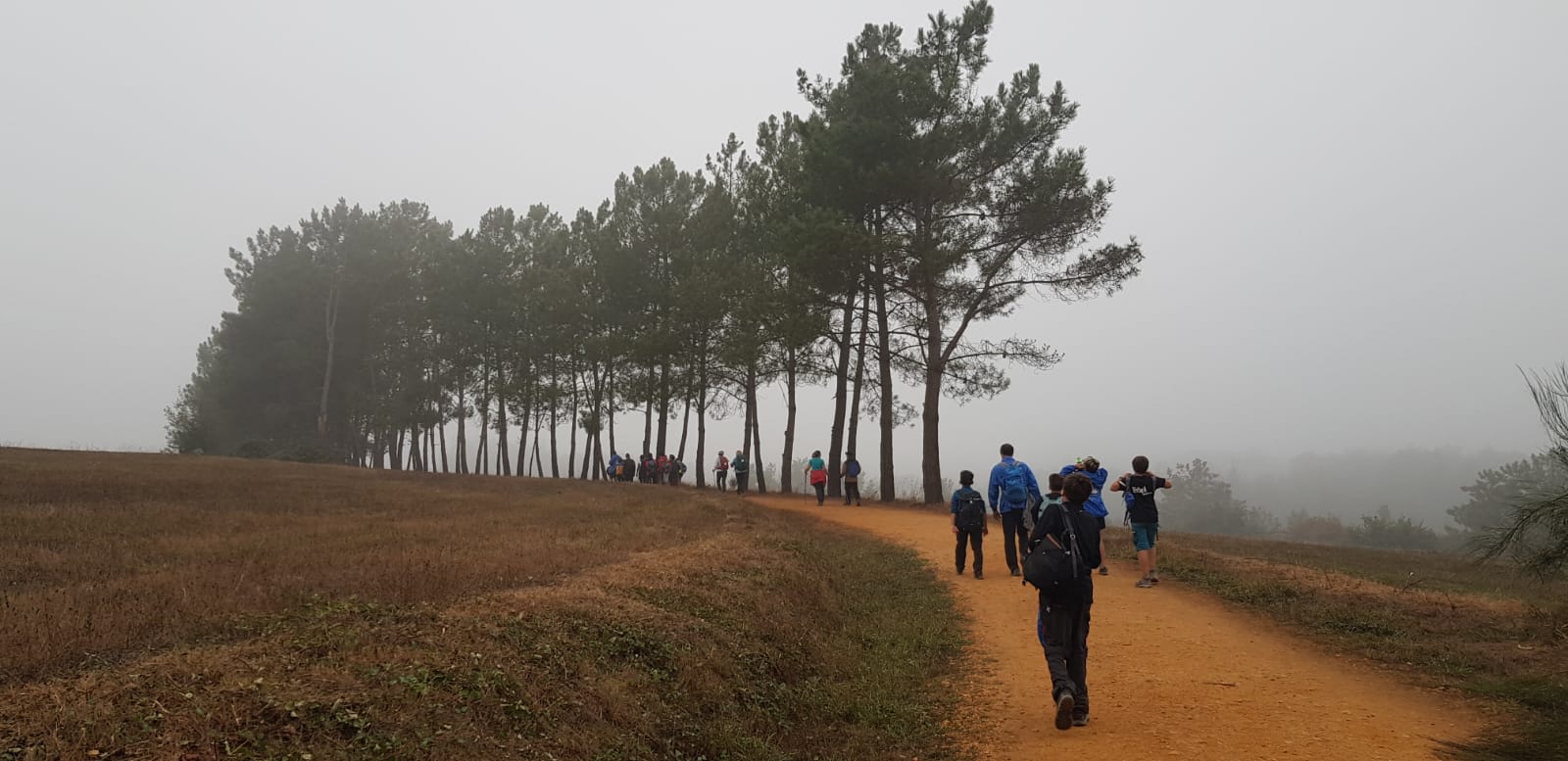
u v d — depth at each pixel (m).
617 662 6.62
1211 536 23.45
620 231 43.44
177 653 5.59
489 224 55.62
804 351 31.33
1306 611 9.89
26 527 12.77
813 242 27.33
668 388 40.56
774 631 8.52
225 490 20.47
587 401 48.59
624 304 44.06
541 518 17.31
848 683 7.88
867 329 31.69
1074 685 6.29
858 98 28.98
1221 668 7.80
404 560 10.23
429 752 4.55
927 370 29.69
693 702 6.44
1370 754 5.47
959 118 28.97
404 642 6.10
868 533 19.41
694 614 8.20
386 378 61.06
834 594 11.60
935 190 28.25
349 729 4.58
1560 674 7.05
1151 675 7.60
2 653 5.61
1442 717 6.29
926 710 7.06
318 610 6.98
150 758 3.96
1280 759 5.41
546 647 6.33
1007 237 28.53
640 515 18.50
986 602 11.22
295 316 58.84
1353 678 7.45
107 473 21.98
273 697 4.71
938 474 28.50
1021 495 13.02
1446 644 8.30
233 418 58.84
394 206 63.12
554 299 45.69
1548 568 8.54
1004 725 6.52
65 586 8.45
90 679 4.92
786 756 5.99
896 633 9.76
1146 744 5.80
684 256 42.16
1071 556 6.32
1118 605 10.73
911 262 27.80
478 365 56.12
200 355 71.00
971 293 29.20
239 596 7.78
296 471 28.34
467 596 8.06
